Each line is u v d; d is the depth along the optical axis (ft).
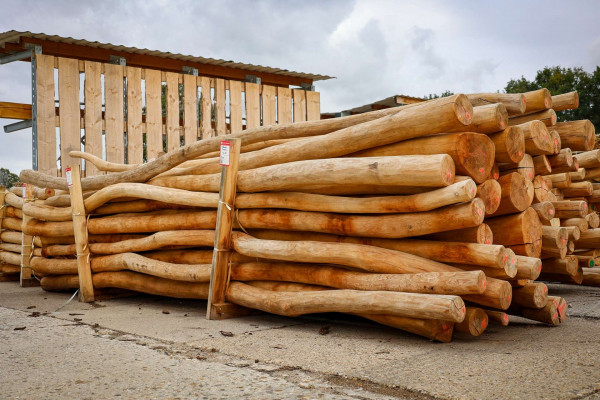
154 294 23.70
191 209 21.34
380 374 11.19
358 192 16.05
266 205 17.89
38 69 33.53
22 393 10.48
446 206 13.87
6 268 33.06
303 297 15.92
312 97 44.83
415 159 13.57
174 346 14.34
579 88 118.93
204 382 10.99
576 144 19.61
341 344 14.17
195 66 40.47
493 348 13.26
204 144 19.99
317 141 16.51
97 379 11.32
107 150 35.60
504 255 13.65
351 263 15.34
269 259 18.22
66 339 15.38
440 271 14.32
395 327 14.84
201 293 20.44
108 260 23.38
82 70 35.06
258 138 18.65
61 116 34.14
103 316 19.58
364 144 15.29
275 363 12.37
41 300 24.41
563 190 23.98
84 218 24.13
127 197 23.41
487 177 14.73
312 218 16.72
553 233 18.58
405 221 14.48
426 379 10.73
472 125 14.83
